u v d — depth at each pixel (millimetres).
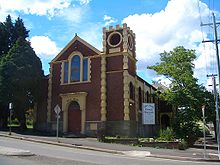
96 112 36875
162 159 21344
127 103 35875
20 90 37844
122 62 37156
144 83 44531
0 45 45750
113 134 35750
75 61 39531
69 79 39250
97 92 37375
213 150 31453
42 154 20094
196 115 38844
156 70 41812
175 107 40500
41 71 40438
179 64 41469
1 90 37531
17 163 15570
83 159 18797
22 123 40094
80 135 36000
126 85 36344
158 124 49781
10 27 47344
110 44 38156
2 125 41375
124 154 23359
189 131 37781
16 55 38562
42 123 39750
